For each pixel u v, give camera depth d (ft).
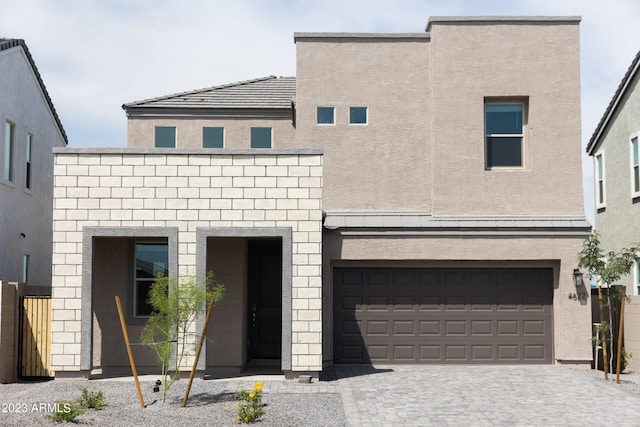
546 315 55.62
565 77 56.13
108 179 48.01
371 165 57.11
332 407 39.19
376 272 55.93
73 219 47.78
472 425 35.37
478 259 54.54
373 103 57.52
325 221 55.36
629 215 73.92
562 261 54.44
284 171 48.29
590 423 35.86
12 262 65.41
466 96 56.08
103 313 51.03
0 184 62.18
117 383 46.06
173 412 37.24
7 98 64.03
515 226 54.39
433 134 55.98
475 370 52.39
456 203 55.47
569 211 55.52
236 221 48.03
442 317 55.62
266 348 57.16
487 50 56.34
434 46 56.44
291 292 47.62
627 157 74.43
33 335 48.57
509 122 56.95
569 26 56.49
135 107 66.13
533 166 55.67
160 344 41.45
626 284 74.69
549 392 43.73
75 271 47.44
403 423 35.65
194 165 48.26
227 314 50.83
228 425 34.65
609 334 54.03
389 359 55.42
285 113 66.90
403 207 56.75
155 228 47.85
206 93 69.67
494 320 55.62
